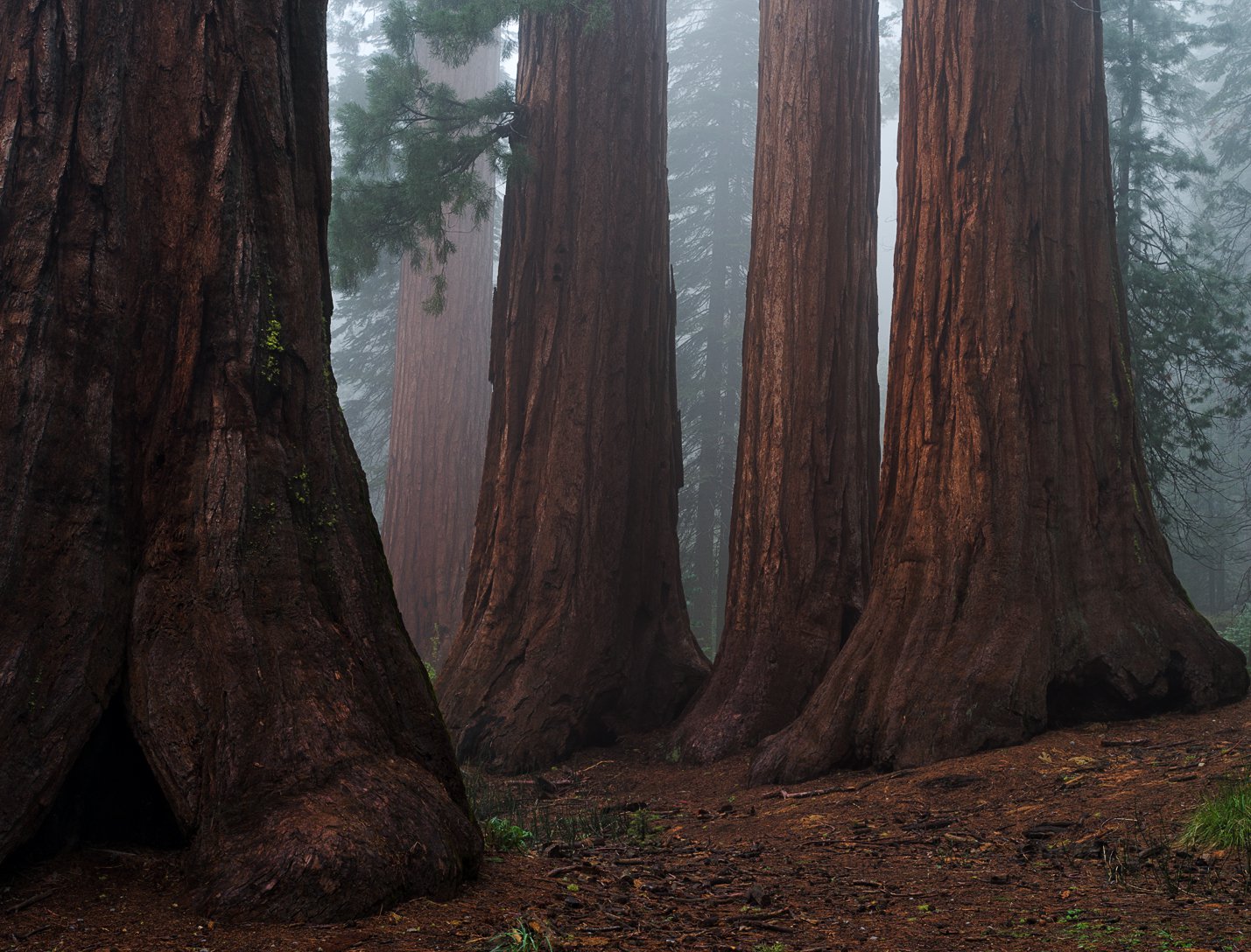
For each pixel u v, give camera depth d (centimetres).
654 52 1365
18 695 343
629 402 1280
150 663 369
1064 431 905
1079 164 962
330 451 443
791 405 1131
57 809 356
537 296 1288
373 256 1494
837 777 828
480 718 1130
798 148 1185
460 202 1415
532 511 1221
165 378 408
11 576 355
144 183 414
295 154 454
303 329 439
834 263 1167
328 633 400
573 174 1298
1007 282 905
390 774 374
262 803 345
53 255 389
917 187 977
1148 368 1720
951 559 867
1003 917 397
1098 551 886
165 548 390
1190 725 795
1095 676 844
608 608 1205
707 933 358
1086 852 514
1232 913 381
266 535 401
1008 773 717
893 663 859
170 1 426
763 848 604
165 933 305
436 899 350
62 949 291
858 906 419
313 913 317
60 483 375
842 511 1117
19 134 393
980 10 943
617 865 480
